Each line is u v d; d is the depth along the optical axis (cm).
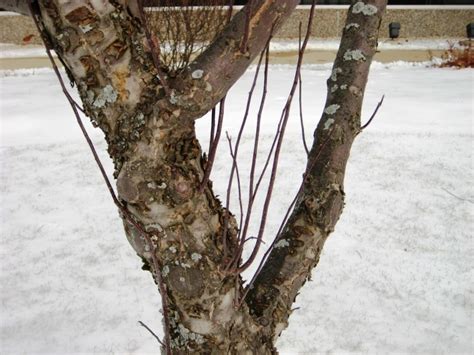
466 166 729
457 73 1264
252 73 1238
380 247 564
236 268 142
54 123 902
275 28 127
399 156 761
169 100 124
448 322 452
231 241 150
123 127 127
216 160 751
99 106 126
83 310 477
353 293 493
